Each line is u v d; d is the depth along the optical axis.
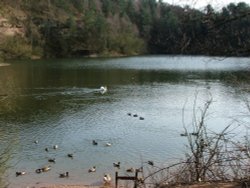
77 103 49.12
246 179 8.05
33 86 62.97
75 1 147.50
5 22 108.75
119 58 126.31
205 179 8.86
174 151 29.17
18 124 37.84
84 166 26.53
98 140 32.44
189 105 47.25
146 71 87.31
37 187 22.86
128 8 148.12
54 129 35.94
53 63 107.12
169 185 8.61
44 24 129.75
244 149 9.36
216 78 73.75
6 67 93.44
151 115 41.91
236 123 35.53
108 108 45.78
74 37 134.50
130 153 29.06
